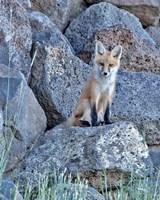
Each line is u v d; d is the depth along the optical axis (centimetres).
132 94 2536
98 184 1962
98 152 1956
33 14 2825
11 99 2069
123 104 2497
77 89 2508
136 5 3206
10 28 2406
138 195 1705
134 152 1991
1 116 1905
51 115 2436
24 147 2047
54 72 2466
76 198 1623
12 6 2444
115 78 2384
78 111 2319
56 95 2434
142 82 2586
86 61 2803
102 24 2981
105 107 2370
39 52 2475
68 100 2472
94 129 2045
